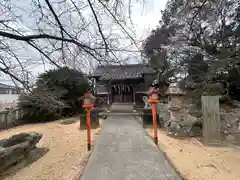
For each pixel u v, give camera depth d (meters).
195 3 5.39
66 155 4.18
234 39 8.48
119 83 12.39
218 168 3.35
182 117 5.76
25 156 3.92
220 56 8.10
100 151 4.21
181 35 10.58
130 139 5.20
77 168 3.38
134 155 3.93
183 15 6.53
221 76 8.36
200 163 3.56
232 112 6.47
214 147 4.63
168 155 3.97
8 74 2.09
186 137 5.46
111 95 13.08
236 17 8.64
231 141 5.07
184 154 4.07
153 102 4.93
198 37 9.88
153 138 5.31
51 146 4.94
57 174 3.21
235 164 3.53
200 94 6.96
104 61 2.24
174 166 3.38
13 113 8.56
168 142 4.97
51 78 2.61
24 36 1.94
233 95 8.89
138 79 12.22
